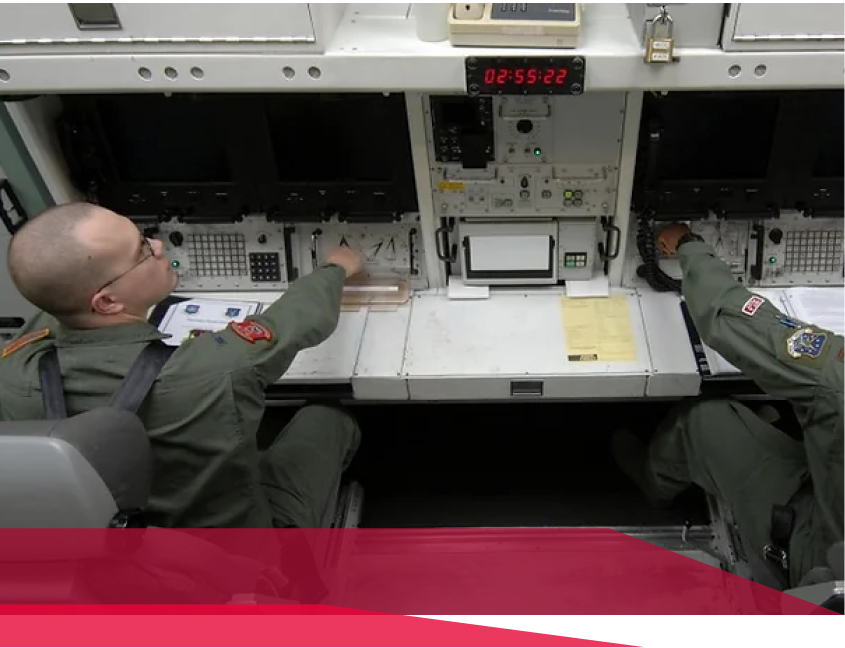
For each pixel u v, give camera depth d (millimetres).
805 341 1604
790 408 2463
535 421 2832
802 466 1823
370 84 1574
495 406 2895
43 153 1965
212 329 2100
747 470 1879
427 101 1838
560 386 1967
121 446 1212
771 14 1434
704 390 1969
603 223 2070
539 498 2553
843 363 1553
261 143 1976
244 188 2068
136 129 2002
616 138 1873
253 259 2203
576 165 1934
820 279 2102
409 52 1540
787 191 1966
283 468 1937
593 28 1618
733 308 1718
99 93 1853
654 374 1921
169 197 2100
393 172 1999
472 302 2166
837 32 1442
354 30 1653
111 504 1167
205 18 1511
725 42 1476
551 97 1823
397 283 2191
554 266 2133
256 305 2193
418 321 2121
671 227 2086
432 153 1938
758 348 1657
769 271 2100
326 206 2080
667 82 1530
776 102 1843
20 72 1599
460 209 2037
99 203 2123
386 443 2785
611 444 2605
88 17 1522
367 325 2117
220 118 1941
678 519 2441
